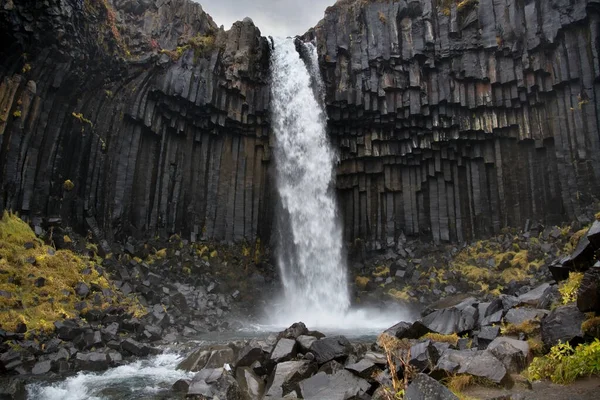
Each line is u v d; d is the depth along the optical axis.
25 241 16.36
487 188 28.39
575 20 24.89
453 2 28.81
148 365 11.86
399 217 29.94
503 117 27.53
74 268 16.94
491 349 7.98
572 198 24.39
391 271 27.44
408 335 11.25
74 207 20.47
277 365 9.36
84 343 12.58
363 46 29.59
